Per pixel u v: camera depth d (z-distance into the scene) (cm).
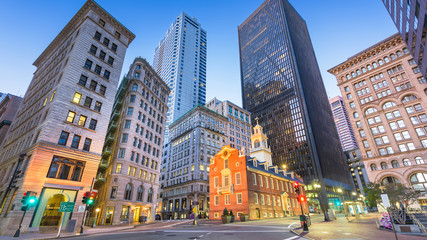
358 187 12912
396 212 1853
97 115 3369
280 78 13812
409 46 4959
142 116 4847
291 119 12181
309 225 2367
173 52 16138
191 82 15425
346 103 7781
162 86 6059
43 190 2506
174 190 7506
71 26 4350
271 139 12744
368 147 6881
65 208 1947
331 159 11481
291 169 11081
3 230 2175
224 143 8331
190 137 7788
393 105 6675
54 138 2762
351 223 2592
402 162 6025
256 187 4288
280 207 4769
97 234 1991
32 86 4803
